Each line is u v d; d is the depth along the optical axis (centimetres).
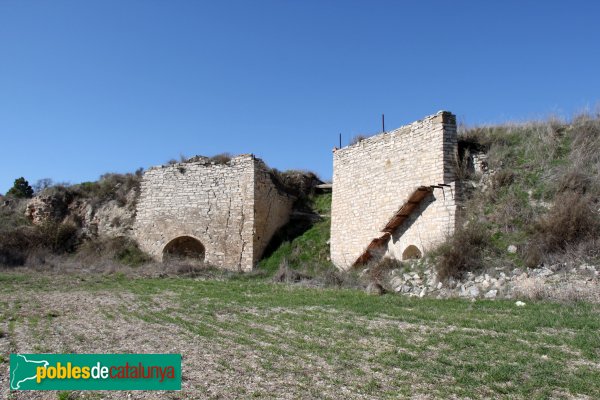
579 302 1105
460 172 1706
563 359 745
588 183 1468
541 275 1280
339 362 763
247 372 712
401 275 1622
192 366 743
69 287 1836
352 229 2202
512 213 1517
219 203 2655
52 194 3256
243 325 1077
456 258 1458
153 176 2912
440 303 1274
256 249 2517
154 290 1741
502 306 1162
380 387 646
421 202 1797
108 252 2784
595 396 600
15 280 1995
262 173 2641
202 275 2297
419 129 1842
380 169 2050
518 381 657
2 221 3098
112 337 952
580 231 1332
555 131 1764
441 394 614
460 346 838
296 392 623
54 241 2925
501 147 1770
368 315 1163
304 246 2502
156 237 2797
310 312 1234
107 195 3225
